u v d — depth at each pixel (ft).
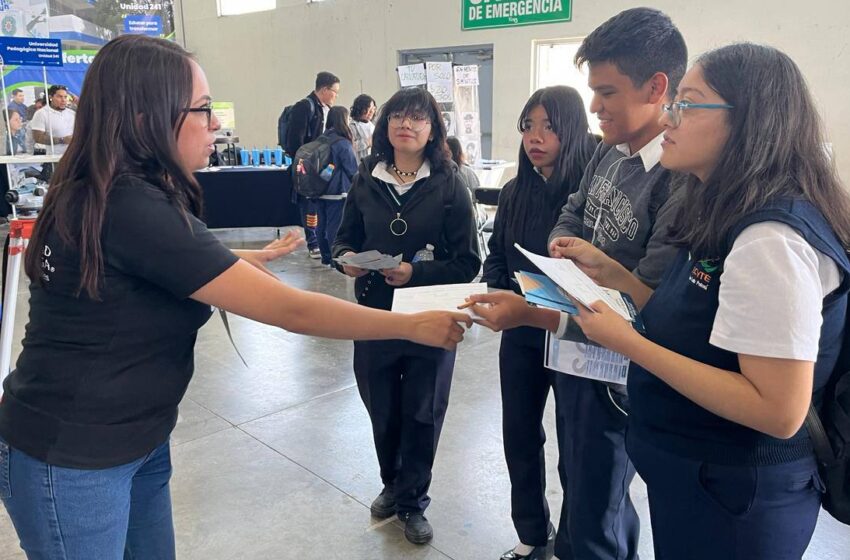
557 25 26.66
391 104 6.67
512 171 29.14
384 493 7.76
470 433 9.78
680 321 3.43
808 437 3.38
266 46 37.63
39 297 3.60
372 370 7.07
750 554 3.40
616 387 5.16
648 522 7.67
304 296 3.84
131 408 3.65
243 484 8.42
